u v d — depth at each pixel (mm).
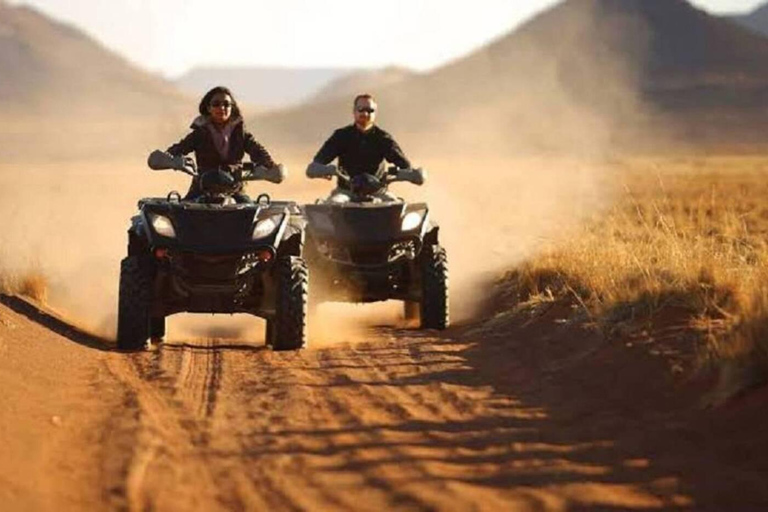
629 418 14445
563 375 17156
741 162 180750
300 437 14000
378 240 22859
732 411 13805
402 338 21859
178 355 20031
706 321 17734
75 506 11391
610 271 22219
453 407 15523
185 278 20797
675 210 56594
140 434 14016
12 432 13773
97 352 19969
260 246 20719
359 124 24438
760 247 29891
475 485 11984
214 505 11484
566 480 12094
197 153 22281
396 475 12328
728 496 11453
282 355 20094
